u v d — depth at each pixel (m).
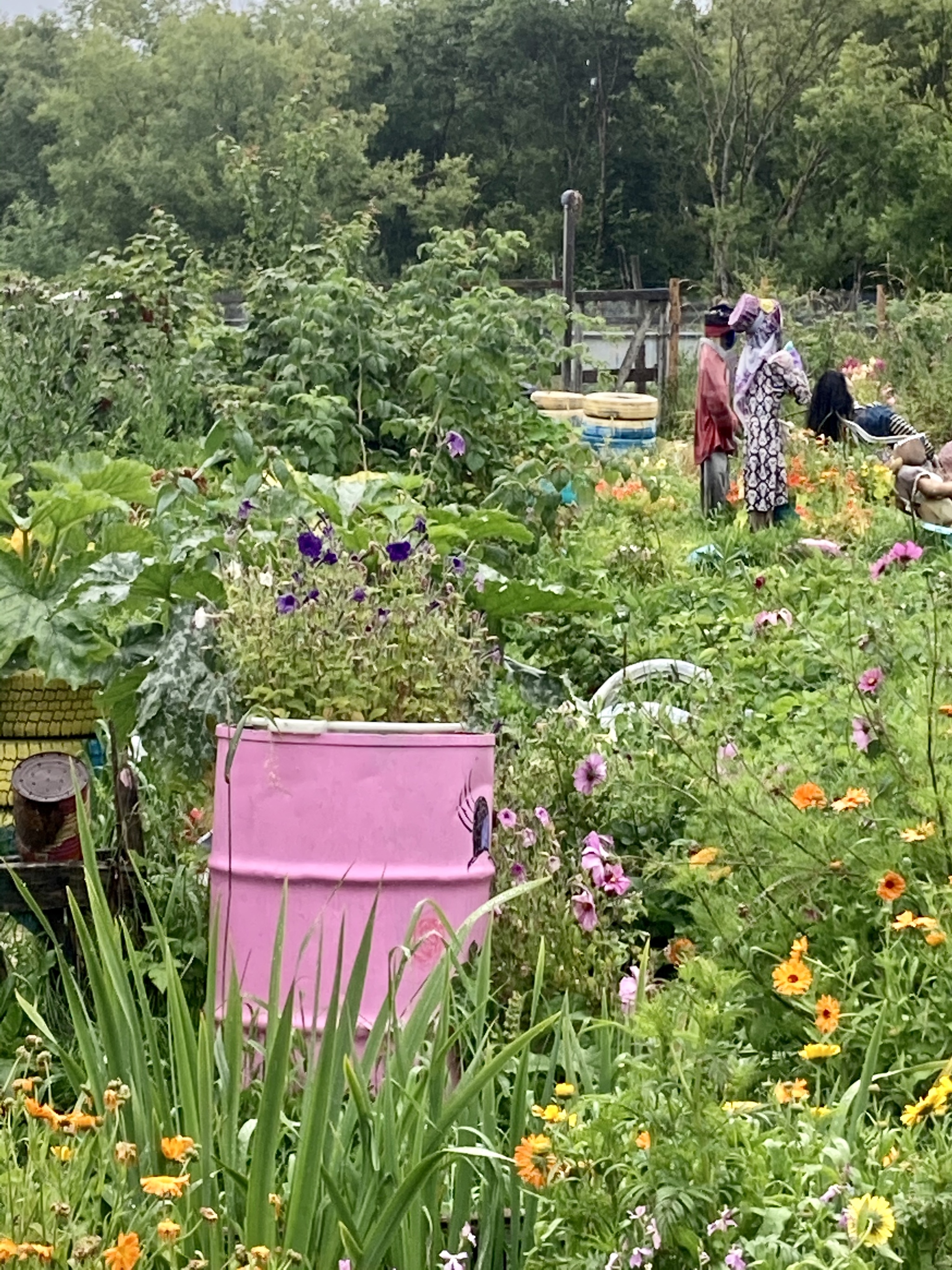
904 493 13.27
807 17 68.69
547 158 83.19
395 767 4.86
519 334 11.56
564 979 5.23
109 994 4.12
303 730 4.87
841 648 7.51
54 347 12.59
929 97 57.59
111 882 5.49
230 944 4.94
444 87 87.25
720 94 74.19
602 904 5.43
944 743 5.56
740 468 17.25
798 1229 3.74
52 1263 3.56
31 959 5.41
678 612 10.10
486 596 6.22
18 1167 3.83
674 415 29.52
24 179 96.25
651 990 4.82
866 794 5.20
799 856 5.22
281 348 13.15
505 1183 4.16
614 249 82.94
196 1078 4.11
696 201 81.38
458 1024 4.71
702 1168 3.77
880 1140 4.01
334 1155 3.97
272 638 5.07
